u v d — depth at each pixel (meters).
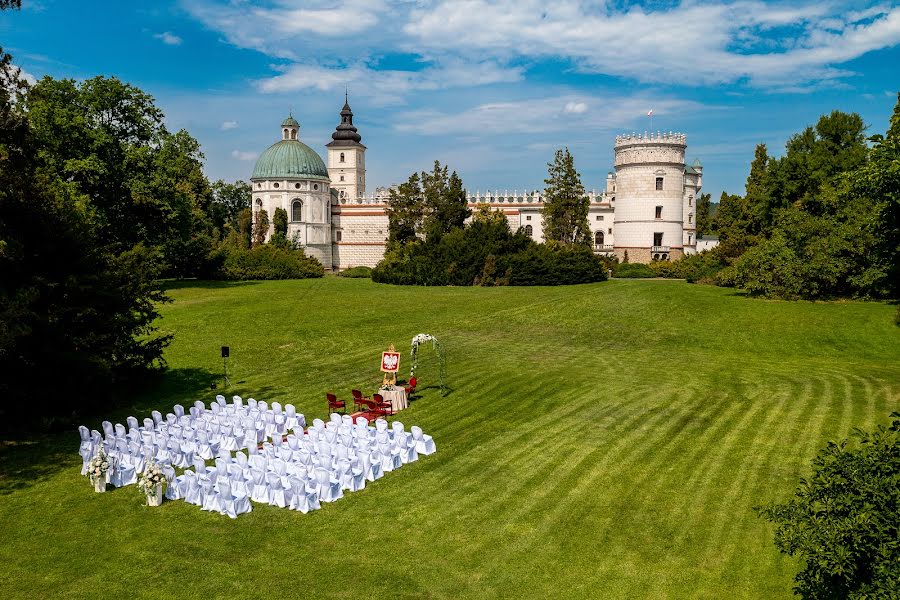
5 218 22.59
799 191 60.44
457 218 93.00
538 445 21.44
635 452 20.53
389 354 26.80
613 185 124.31
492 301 54.53
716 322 42.47
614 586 13.34
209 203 93.31
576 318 46.03
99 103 59.47
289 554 14.69
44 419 23.41
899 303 44.03
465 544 15.07
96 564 14.29
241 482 17.20
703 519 16.00
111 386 26.48
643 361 33.91
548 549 14.80
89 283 24.06
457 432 23.03
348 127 130.38
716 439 21.52
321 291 62.41
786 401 25.67
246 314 47.50
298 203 108.75
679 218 96.81
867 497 10.50
